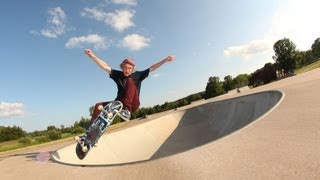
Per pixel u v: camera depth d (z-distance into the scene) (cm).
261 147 611
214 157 603
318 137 600
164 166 605
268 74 5975
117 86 709
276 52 6675
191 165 580
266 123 830
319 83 1498
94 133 704
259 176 465
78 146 712
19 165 987
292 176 441
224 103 2523
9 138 7312
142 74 711
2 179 804
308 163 475
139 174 596
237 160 558
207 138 2316
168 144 2291
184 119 2670
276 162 508
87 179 635
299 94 1267
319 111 843
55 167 827
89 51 661
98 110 727
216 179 488
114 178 605
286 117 859
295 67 6538
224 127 2281
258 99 1972
